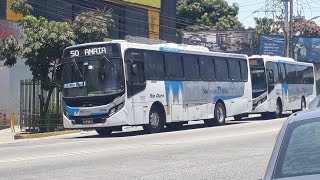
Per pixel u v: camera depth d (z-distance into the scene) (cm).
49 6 3481
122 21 4003
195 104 2639
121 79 2212
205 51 2761
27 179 1168
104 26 2873
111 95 2206
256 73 3366
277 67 3531
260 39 5609
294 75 3803
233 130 2388
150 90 2350
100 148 1745
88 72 2253
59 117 2788
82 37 2808
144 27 4166
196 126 2842
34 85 2764
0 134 2759
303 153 524
